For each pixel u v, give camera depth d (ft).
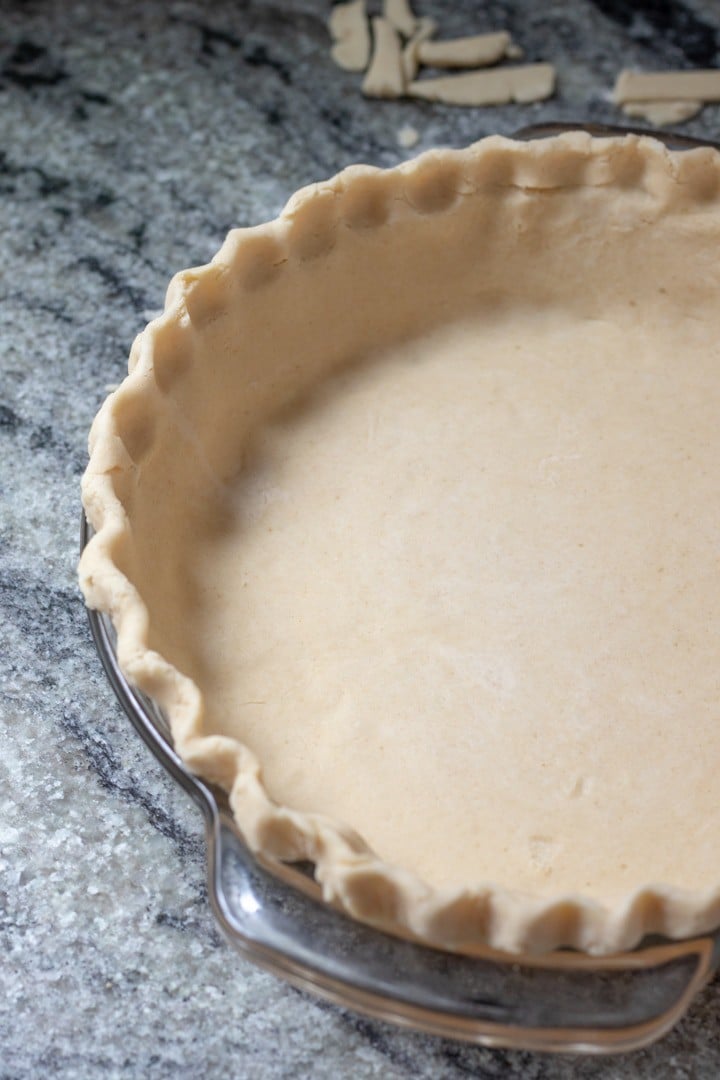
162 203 2.57
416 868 1.84
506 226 2.19
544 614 2.01
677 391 2.19
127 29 2.74
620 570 2.05
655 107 2.62
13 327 2.45
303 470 2.13
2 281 2.49
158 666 1.81
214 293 2.07
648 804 1.88
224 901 1.78
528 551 2.06
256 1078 1.91
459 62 2.68
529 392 2.19
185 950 1.98
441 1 2.75
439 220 2.17
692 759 1.91
